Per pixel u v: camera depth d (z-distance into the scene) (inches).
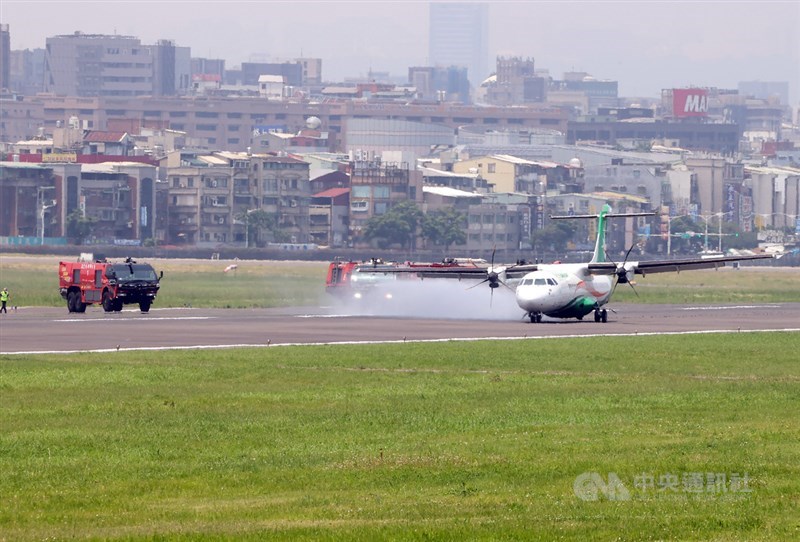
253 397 5762.8
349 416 5191.9
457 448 4409.5
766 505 3508.9
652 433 4739.2
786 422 5022.1
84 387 6077.8
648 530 3223.4
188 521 3326.8
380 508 3476.9
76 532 3206.2
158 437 4658.0
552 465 4074.8
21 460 4205.2
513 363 7362.2
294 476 3934.5
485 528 3230.8
